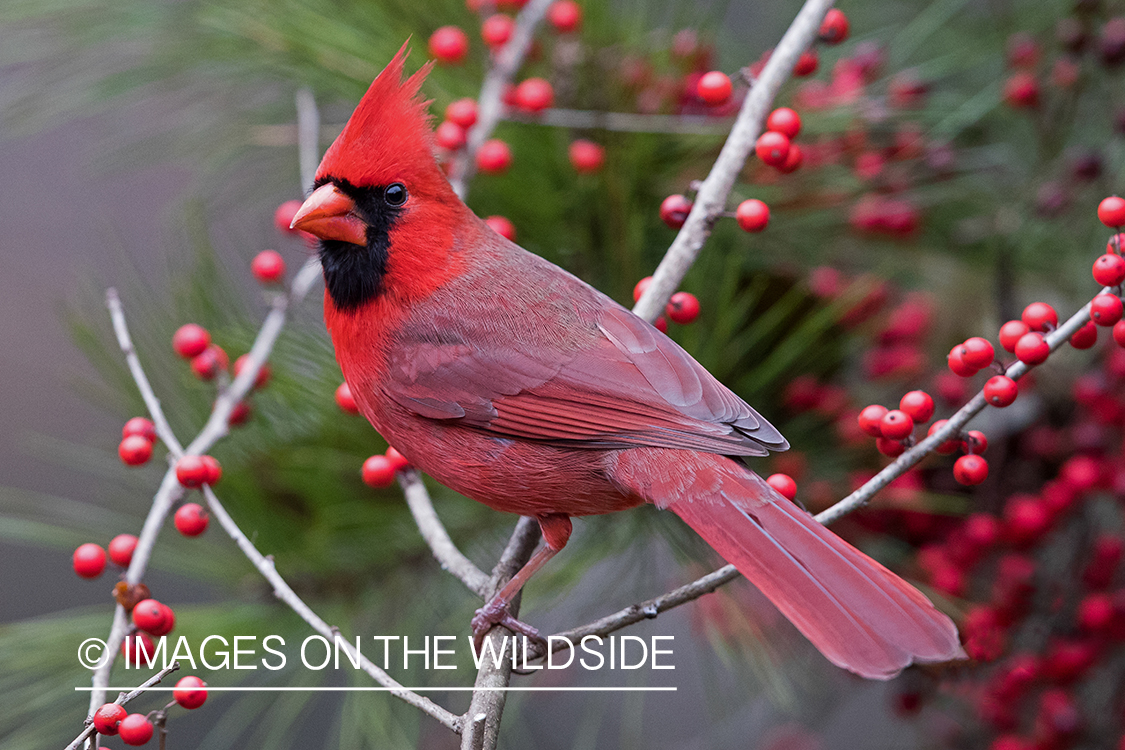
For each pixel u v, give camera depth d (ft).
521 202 23.52
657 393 18.97
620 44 24.21
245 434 22.57
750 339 22.89
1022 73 25.53
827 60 26.48
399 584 22.53
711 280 23.56
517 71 23.71
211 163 25.50
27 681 20.79
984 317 26.71
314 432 22.61
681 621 30.66
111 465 23.80
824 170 24.52
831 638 16.38
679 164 23.93
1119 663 25.64
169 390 23.04
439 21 24.91
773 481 18.99
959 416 17.07
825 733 31.37
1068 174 25.17
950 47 27.45
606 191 23.00
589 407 18.99
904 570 23.84
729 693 26.96
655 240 23.88
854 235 25.84
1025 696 24.49
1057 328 17.07
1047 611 24.09
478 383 19.31
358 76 23.97
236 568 22.08
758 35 28.25
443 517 22.70
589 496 19.22
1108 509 26.07
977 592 24.62
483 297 19.71
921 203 26.14
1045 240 26.32
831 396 23.48
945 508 23.63
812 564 16.99
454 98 24.47
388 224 19.51
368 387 19.97
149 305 23.40
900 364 25.86
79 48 24.43
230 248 29.22
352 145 19.30
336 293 19.85
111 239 32.07
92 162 25.82
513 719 23.09
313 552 21.86
